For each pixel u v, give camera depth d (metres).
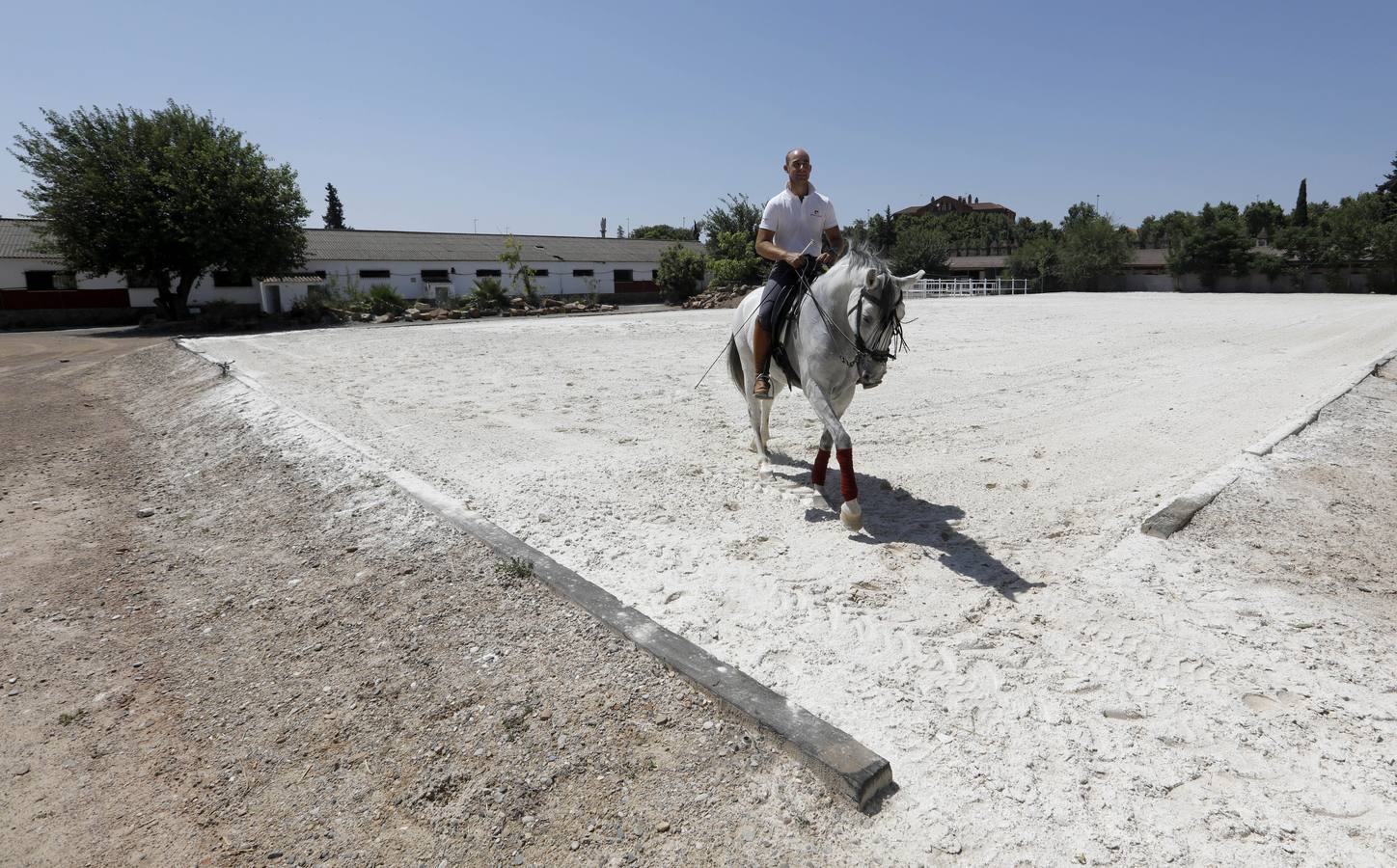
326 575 5.09
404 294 43.44
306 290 33.62
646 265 53.69
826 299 5.16
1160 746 3.06
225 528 6.31
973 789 2.85
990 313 26.23
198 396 11.70
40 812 3.25
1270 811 2.71
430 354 16.11
